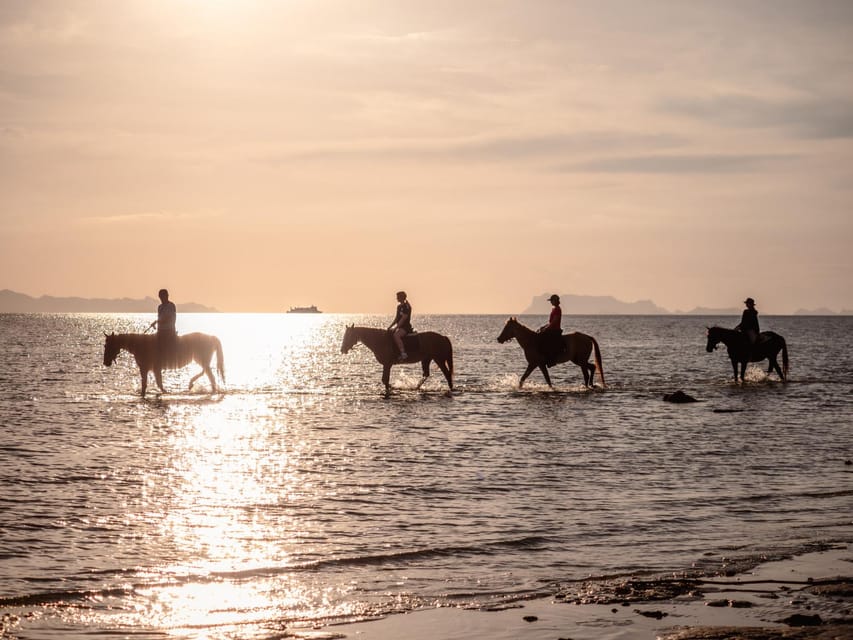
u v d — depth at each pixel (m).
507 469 16.16
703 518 12.32
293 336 145.62
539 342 32.81
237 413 25.45
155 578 9.41
